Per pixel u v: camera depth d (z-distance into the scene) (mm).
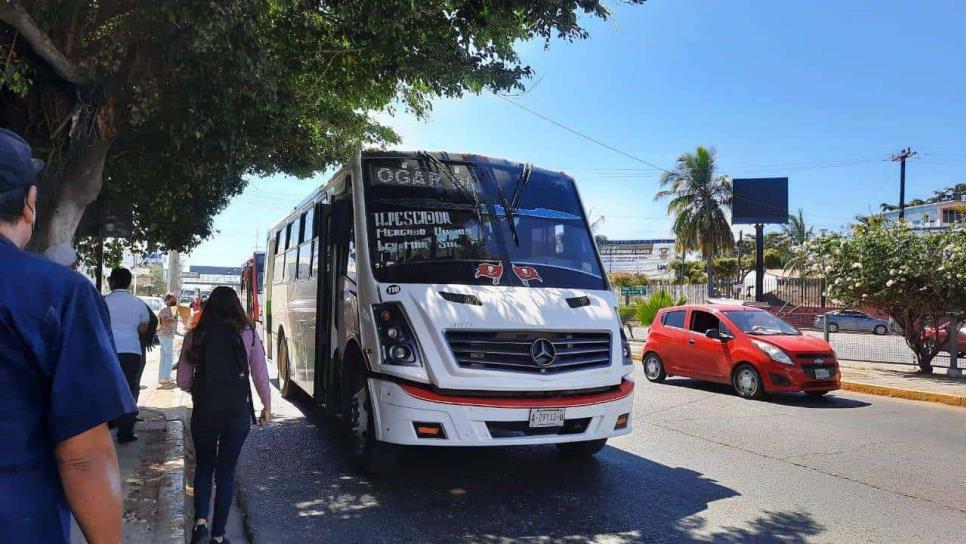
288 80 7621
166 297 12352
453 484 6133
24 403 1539
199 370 4543
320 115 10320
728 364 11727
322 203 7758
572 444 6883
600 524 5113
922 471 6750
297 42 8156
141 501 5230
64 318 1591
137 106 5953
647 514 5352
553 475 6441
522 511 5406
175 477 5891
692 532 4961
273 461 6992
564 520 5199
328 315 7770
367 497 5762
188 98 6266
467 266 6211
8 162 1668
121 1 5660
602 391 5918
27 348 1538
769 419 9570
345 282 6945
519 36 7668
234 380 4562
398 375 5434
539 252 6605
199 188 8672
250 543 4812
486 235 6496
